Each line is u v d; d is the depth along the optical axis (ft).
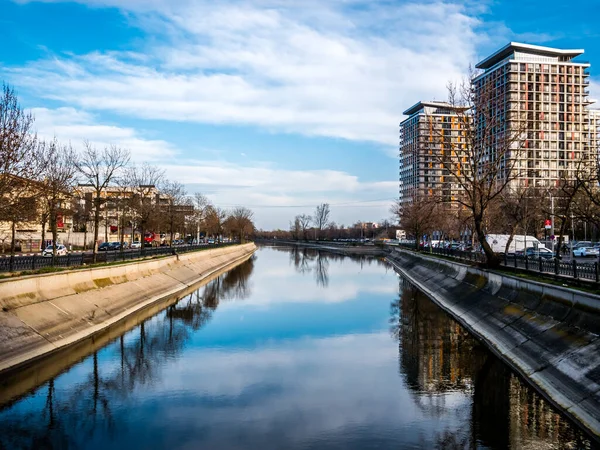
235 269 267.39
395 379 71.15
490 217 191.31
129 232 337.11
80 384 68.33
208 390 66.74
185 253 214.90
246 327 107.55
